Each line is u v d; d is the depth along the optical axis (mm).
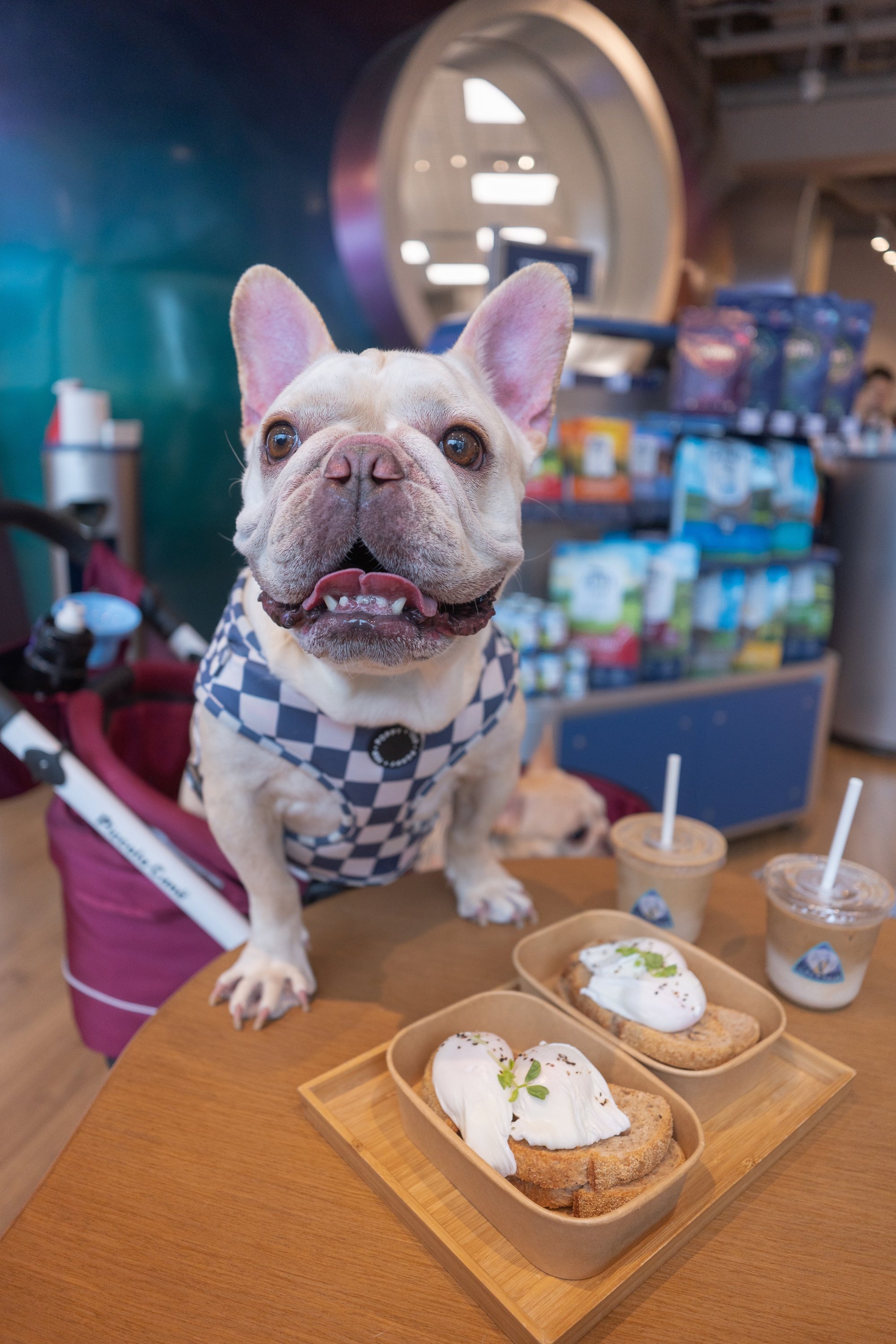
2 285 2715
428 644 722
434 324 3182
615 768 2672
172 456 3029
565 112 3570
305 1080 804
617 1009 793
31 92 2568
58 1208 663
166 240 2867
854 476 4066
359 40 3061
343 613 702
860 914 890
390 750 885
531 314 932
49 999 1907
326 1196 678
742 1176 681
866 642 4082
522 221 5266
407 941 1045
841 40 4480
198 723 973
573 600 2689
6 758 1329
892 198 6887
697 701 2805
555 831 1626
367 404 771
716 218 4660
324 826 987
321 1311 587
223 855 1094
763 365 3004
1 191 2621
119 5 2615
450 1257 605
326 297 3145
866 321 3311
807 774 3154
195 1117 757
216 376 3062
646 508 2828
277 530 688
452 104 4102
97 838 1167
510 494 840
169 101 2762
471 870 1102
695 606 2896
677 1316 586
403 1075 749
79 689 1377
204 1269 616
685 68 4305
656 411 3420
